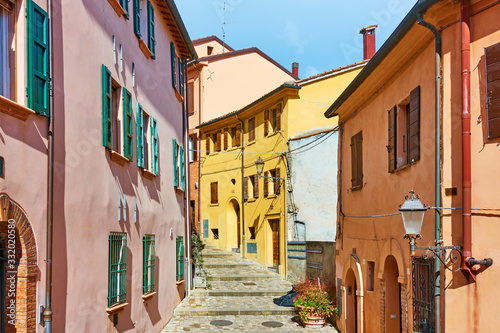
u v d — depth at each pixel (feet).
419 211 21.26
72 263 25.04
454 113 22.49
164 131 48.06
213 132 94.89
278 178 71.67
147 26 42.14
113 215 31.45
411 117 27.61
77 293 25.55
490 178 20.99
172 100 52.75
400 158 30.25
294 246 67.92
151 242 41.50
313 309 46.50
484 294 20.67
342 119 45.68
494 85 20.88
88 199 27.27
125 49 35.12
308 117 72.64
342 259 45.11
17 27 20.98
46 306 21.76
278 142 74.79
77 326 25.45
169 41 51.78
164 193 47.42
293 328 46.60
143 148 38.91
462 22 22.00
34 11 21.58
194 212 99.09
